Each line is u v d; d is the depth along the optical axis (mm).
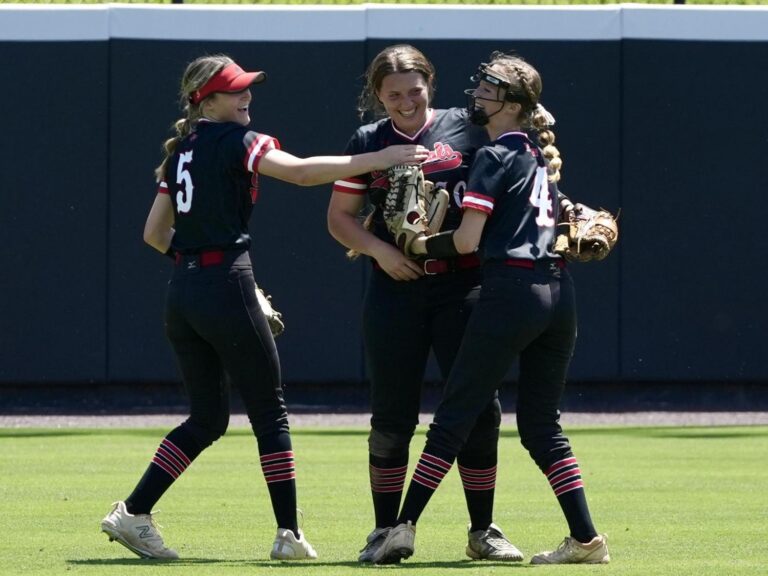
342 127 40219
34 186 39781
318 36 40094
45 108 39719
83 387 40469
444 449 16969
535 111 17656
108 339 40062
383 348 18094
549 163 17625
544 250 17016
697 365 40750
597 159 40469
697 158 40688
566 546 17250
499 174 16859
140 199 40031
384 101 18125
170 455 17969
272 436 17797
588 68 40406
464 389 17000
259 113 40125
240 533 20250
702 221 40719
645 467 29031
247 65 40062
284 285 40375
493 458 18016
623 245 40562
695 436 35188
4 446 32875
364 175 18438
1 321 39844
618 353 40625
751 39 40594
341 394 41031
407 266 17781
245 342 17547
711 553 18219
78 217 39906
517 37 40219
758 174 40781
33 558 17578
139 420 38688
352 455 31219
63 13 39688
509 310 16750
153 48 39875
